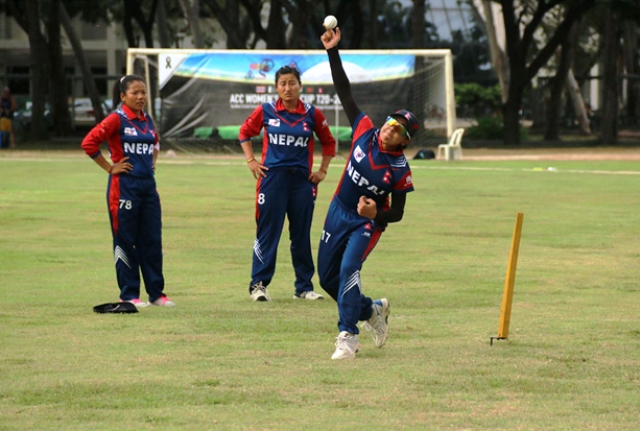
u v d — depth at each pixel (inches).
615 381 567.8
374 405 516.1
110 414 498.0
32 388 544.7
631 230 1328.7
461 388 550.9
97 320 747.4
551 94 4357.8
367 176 611.5
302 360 618.5
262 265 856.3
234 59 3078.2
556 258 1086.4
